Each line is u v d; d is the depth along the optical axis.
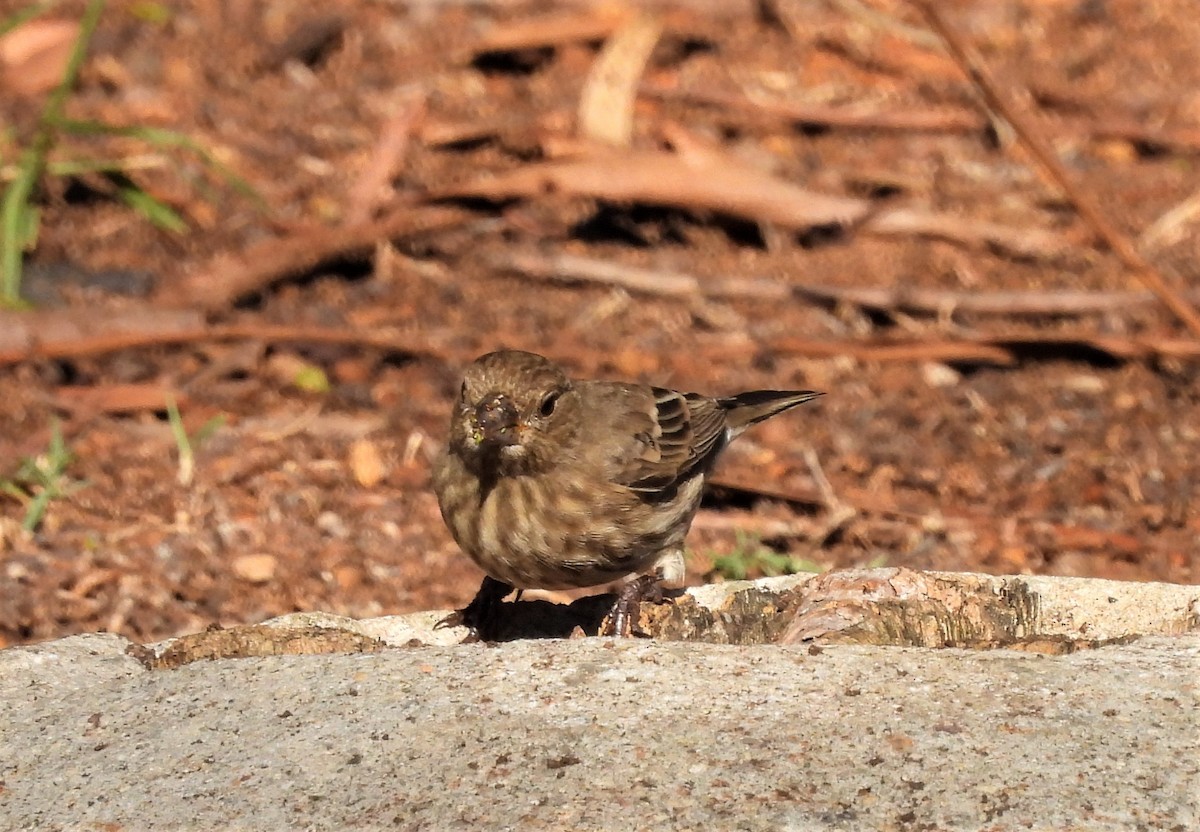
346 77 18.03
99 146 16.23
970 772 6.34
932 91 17.94
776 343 14.09
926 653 7.16
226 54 18.19
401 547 11.66
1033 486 12.43
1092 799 6.18
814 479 12.50
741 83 17.88
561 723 6.70
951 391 13.73
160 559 11.34
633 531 9.05
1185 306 13.80
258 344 13.66
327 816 6.27
